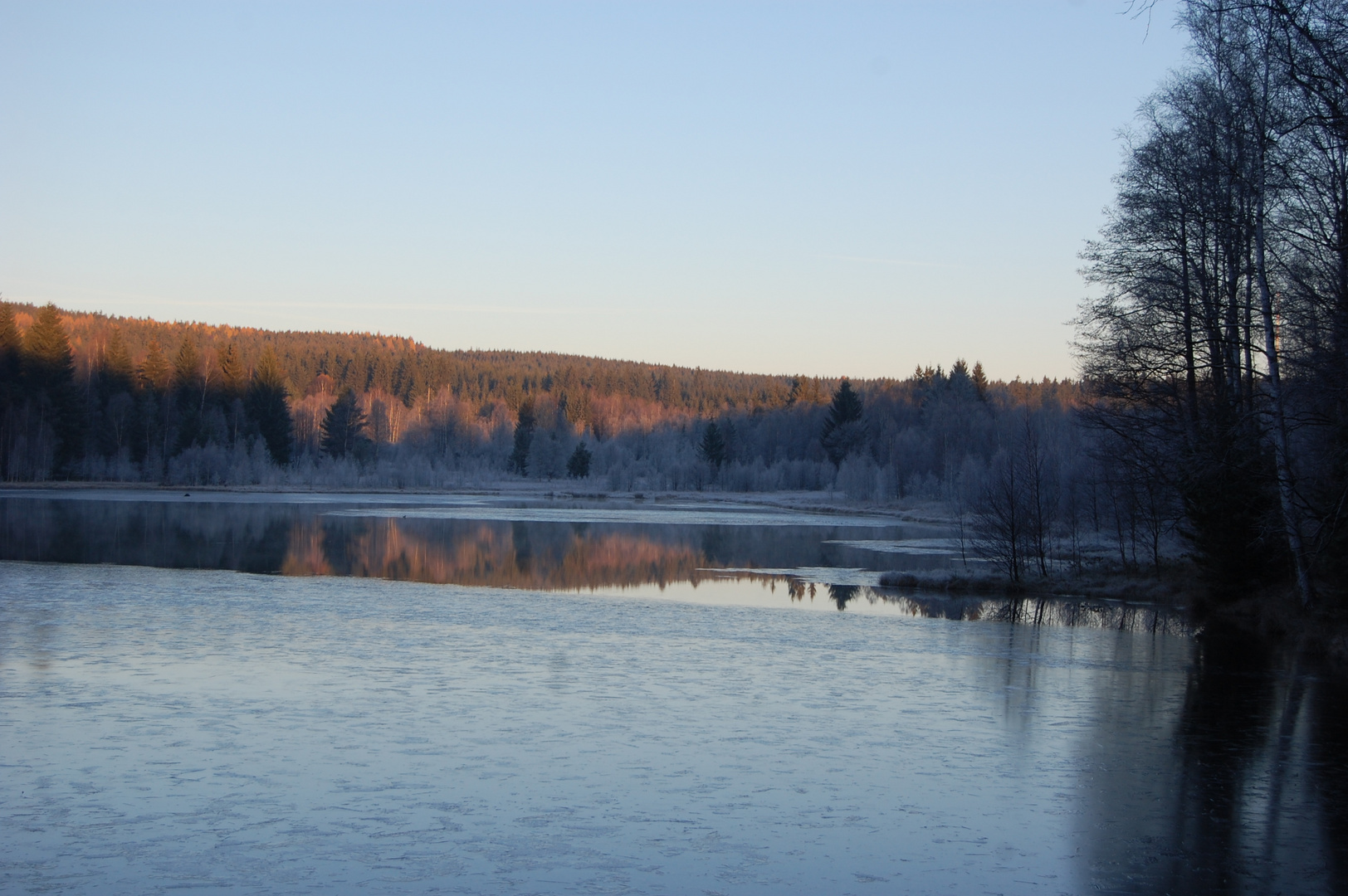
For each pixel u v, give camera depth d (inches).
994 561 1854.1
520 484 6368.1
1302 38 773.3
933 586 1684.3
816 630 1192.8
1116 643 1097.4
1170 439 1301.7
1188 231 1240.2
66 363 4687.5
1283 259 1128.2
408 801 530.9
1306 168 949.8
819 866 454.3
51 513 2974.9
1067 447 3097.9
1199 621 1280.8
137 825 490.6
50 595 1322.6
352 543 2390.5
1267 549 1238.9
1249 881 442.0
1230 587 1301.7
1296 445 1122.0
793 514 4089.6
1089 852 474.3
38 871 434.9
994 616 1352.1
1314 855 472.7
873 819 516.7
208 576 1631.4
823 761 619.5
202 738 644.7
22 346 4662.9
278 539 2402.8
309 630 1098.1
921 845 482.0
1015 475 2231.8
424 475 5787.4
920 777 588.4
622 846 474.6
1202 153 1163.3
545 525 3179.1
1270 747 657.6
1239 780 585.9
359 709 727.1
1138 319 1282.0
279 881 428.8
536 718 714.2
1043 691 834.2
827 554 2385.6
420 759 605.9
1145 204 1245.7
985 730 700.0
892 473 4879.4
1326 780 586.6
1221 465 1131.9
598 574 1911.9
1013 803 543.8
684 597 1563.7
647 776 582.9
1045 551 2070.6
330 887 423.5
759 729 695.1
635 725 698.8
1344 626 1045.2
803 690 829.8
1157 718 738.8
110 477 4753.9
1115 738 681.0
